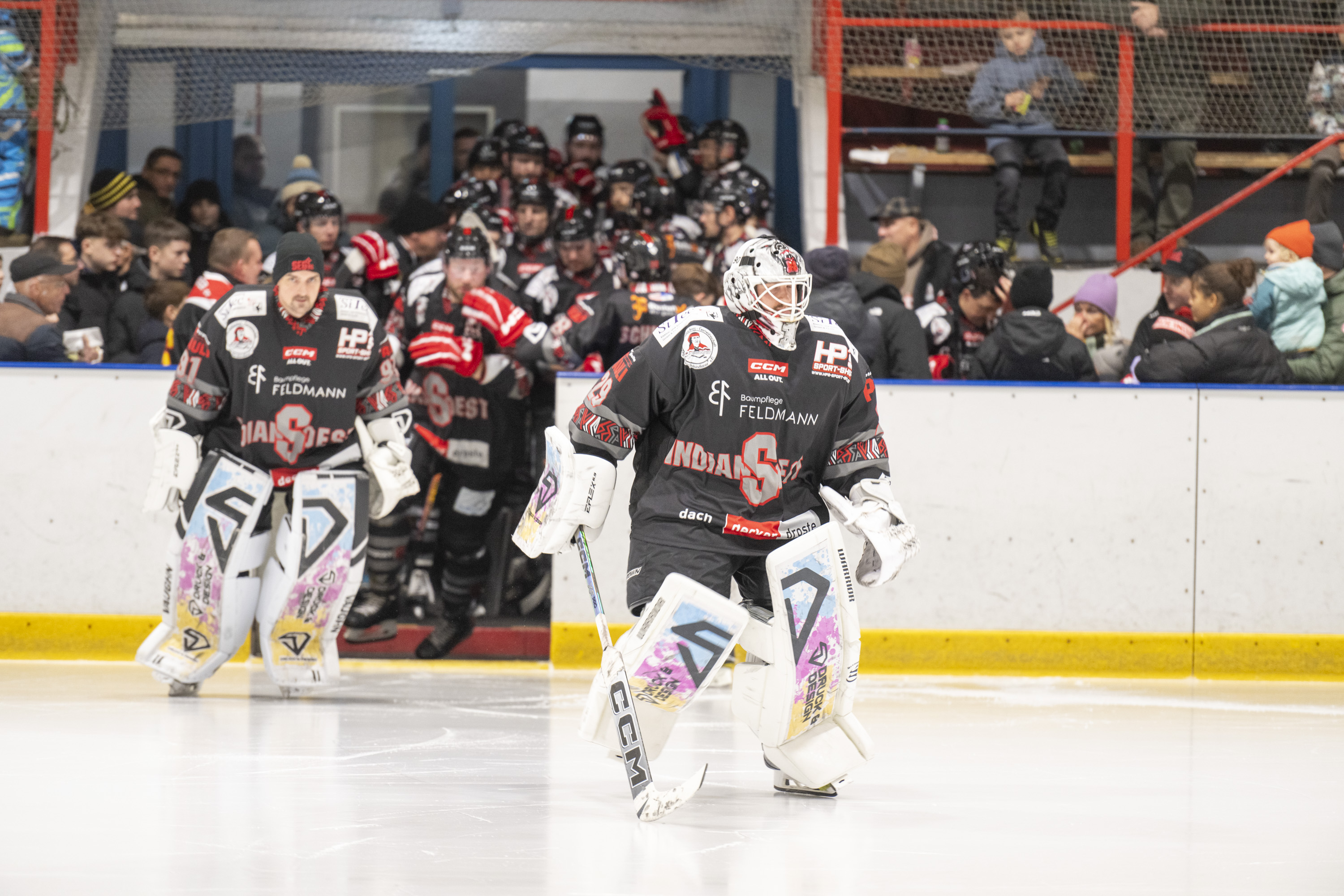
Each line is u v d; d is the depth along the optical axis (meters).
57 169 19.72
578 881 5.77
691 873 5.94
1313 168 19.09
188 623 11.53
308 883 5.64
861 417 8.04
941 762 9.16
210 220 19.66
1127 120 19.66
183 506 11.48
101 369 14.26
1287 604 14.30
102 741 9.30
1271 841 6.76
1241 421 14.30
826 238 19.83
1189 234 21.91
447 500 15.66
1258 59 19.52
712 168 20.03
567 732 10.09
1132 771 8.83
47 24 19.05
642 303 14.55
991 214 22.05
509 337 14.67
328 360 11.31
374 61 19.86
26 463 14.29
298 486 11.39
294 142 23.28
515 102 23.75
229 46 19.64
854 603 7.80
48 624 14.31
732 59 19.98
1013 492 14.30
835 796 7.89
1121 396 14.29
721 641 7.46
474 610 15.35
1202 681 14.14
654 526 7.73
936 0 19.34
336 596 11.53
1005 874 6.02
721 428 7.63
